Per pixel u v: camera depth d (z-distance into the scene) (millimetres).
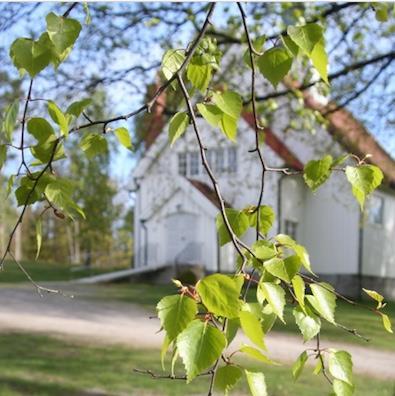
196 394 7684
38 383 7984
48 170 1721
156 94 1688
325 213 23500
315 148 12070
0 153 1599
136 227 24578
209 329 1311
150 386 7992
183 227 23656
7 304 15500
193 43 1792
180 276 22047
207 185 23359
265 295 1519
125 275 23328
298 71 7566
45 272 25672
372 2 3791
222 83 8445
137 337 11617
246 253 1738
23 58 1525
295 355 10219
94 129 3676
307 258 1659
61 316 14023
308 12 7527
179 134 1606
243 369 1557
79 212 1710
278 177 21391
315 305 1638
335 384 1686
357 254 23094
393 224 25312
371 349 11195
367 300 22656
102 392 7723
